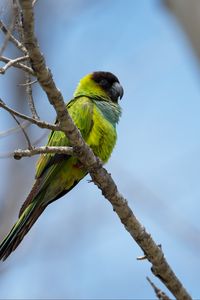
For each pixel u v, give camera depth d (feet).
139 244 35.22
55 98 29.48
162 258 35.06
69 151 32.96
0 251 37.63
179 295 35.47
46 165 41.11
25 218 39.32
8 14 30.42
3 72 26.30
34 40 26.53
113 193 35.17
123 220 35.37
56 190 42.27
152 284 32.07
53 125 30.91
